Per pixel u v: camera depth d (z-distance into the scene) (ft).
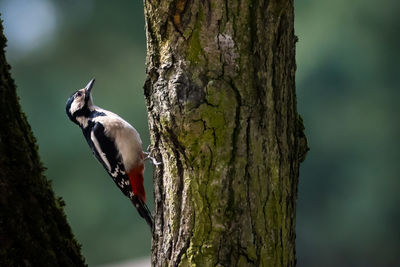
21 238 17.87
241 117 20.24
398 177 100.58
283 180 21.04
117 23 116.37
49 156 104.01
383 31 96.68
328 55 96.12
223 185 20.42
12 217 17.84
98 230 106.32
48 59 116.37
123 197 106.83
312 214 106.22
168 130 20.58
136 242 106.32
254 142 20.35
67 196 105.09
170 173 21.48
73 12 118.01
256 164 20.43
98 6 116.67
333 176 103.45
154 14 20.99
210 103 20.15
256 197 20.53
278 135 20.84
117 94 114.52
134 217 106.93
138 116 111.24
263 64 20.34
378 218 101.91
